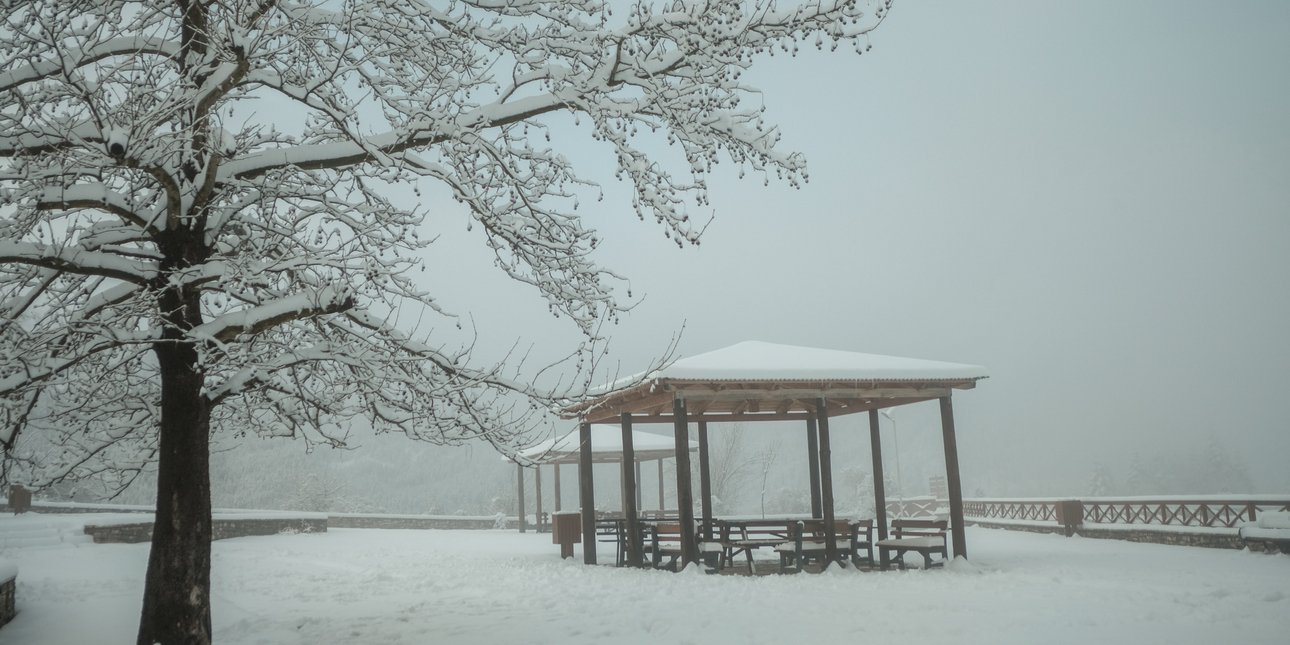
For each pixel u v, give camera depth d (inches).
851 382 609.0
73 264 271.3
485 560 732.7
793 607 409.7
